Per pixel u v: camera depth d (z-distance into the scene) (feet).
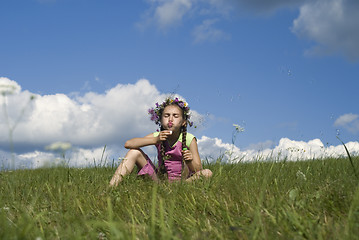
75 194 8.98
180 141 12.47
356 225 5.20
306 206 6.75
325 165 11.03
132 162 11.57
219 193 8.42
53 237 5.85
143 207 7.78
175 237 5.01
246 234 5.51
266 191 7.86
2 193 9.64
